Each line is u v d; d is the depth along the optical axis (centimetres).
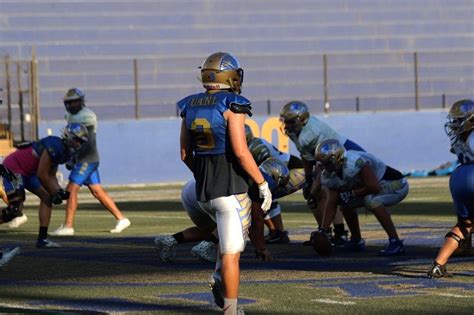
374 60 7944
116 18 7569
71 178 3338
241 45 7825
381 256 2495
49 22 7419
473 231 2038
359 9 8131
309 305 1680
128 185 6606
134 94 7325
